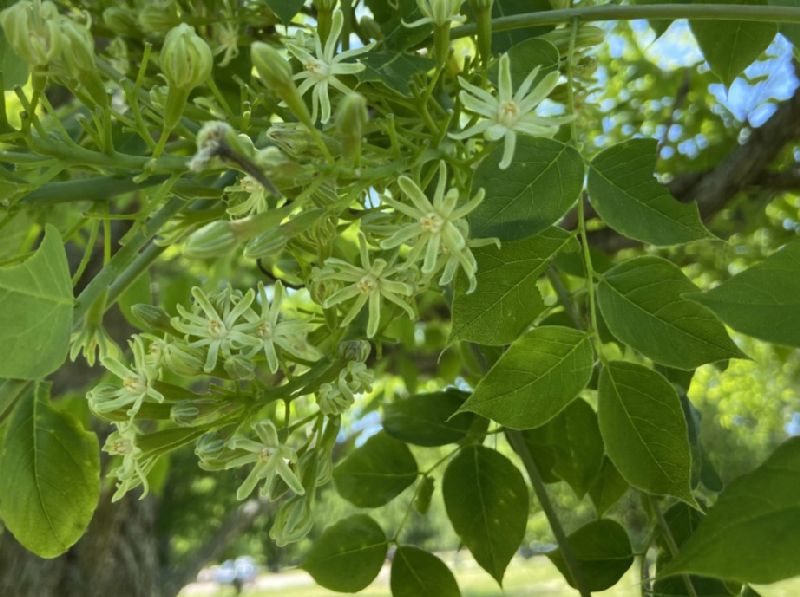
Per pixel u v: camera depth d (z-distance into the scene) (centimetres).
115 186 15
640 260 13
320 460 15
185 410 14
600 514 20
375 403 38
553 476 20
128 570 55
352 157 12
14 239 20
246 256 12
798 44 18
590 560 19
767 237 44
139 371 14
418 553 19
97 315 16
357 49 14
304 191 12
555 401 13
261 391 15
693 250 42
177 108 13
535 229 12
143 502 58
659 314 13
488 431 19
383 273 13
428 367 41
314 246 14
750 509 9
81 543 54
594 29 15
